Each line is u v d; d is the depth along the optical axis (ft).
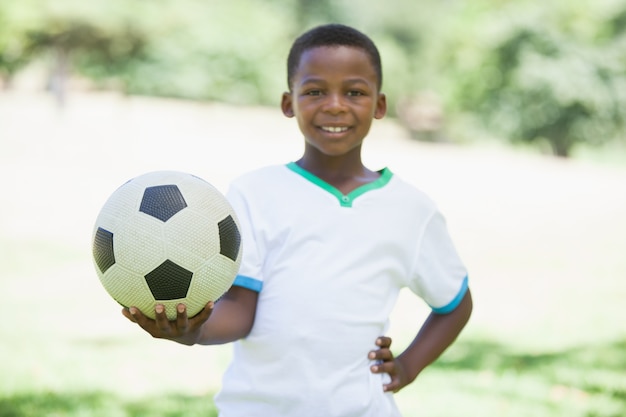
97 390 18.92
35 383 19.27
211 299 8.62
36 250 36.81
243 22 131.34
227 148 80.89
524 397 18.70
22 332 24.30
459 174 74.90
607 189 70.74
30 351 22.21
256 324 9.89
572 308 29.09
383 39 156.87
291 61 10.93
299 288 9.78
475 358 22.30
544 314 28.14
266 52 131.23
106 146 76.33
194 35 127.03
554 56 115.96
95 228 8.73
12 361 21.16
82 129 86.02
